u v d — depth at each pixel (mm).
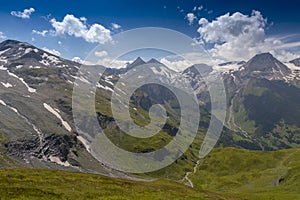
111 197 44094
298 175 189750
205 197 58750
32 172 60312
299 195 156125
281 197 154000
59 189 45938
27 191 40812
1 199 35531
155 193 54094
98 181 58094
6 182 46781
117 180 63281
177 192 59125
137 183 63469
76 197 41875
